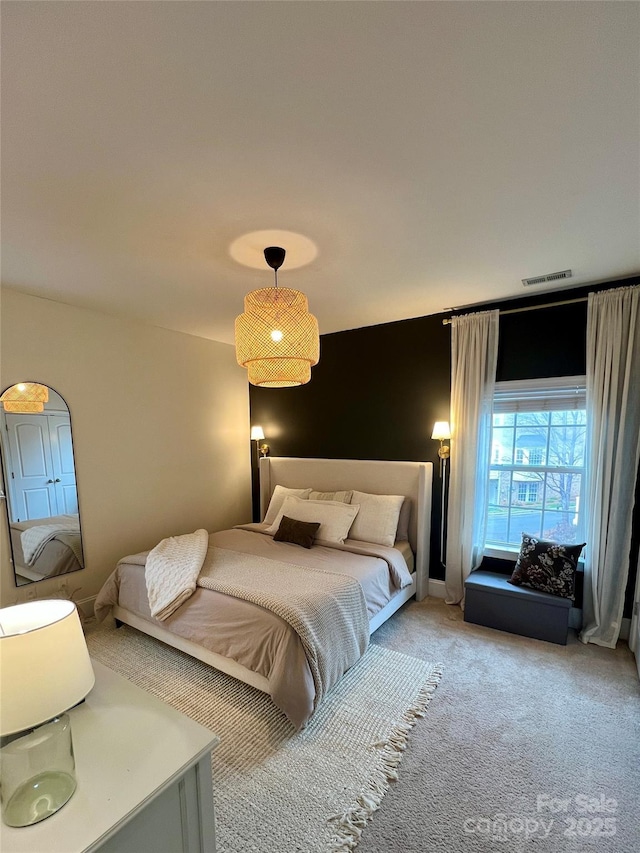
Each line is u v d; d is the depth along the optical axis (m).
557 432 3.10
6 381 2.83
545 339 3.07
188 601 2.39
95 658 2.57
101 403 3.42
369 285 2.83
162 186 1.62
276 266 2.25
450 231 2.04
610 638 2.70
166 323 3.78
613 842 1.39
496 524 3.39
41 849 0.79
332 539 3.33
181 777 1.00
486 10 0.94
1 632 1.05
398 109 1.24
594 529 2.75
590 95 1.19
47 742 0.91
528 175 1.59
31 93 1.14
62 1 0.90
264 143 1.38
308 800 1.56
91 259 2.32
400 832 1.43
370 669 2.42
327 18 0.96
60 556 3.13
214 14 0.94
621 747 1.81
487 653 2.61
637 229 2.03
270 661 1.98
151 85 1.13
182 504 4.18
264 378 2.17
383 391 3.94
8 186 1.60
